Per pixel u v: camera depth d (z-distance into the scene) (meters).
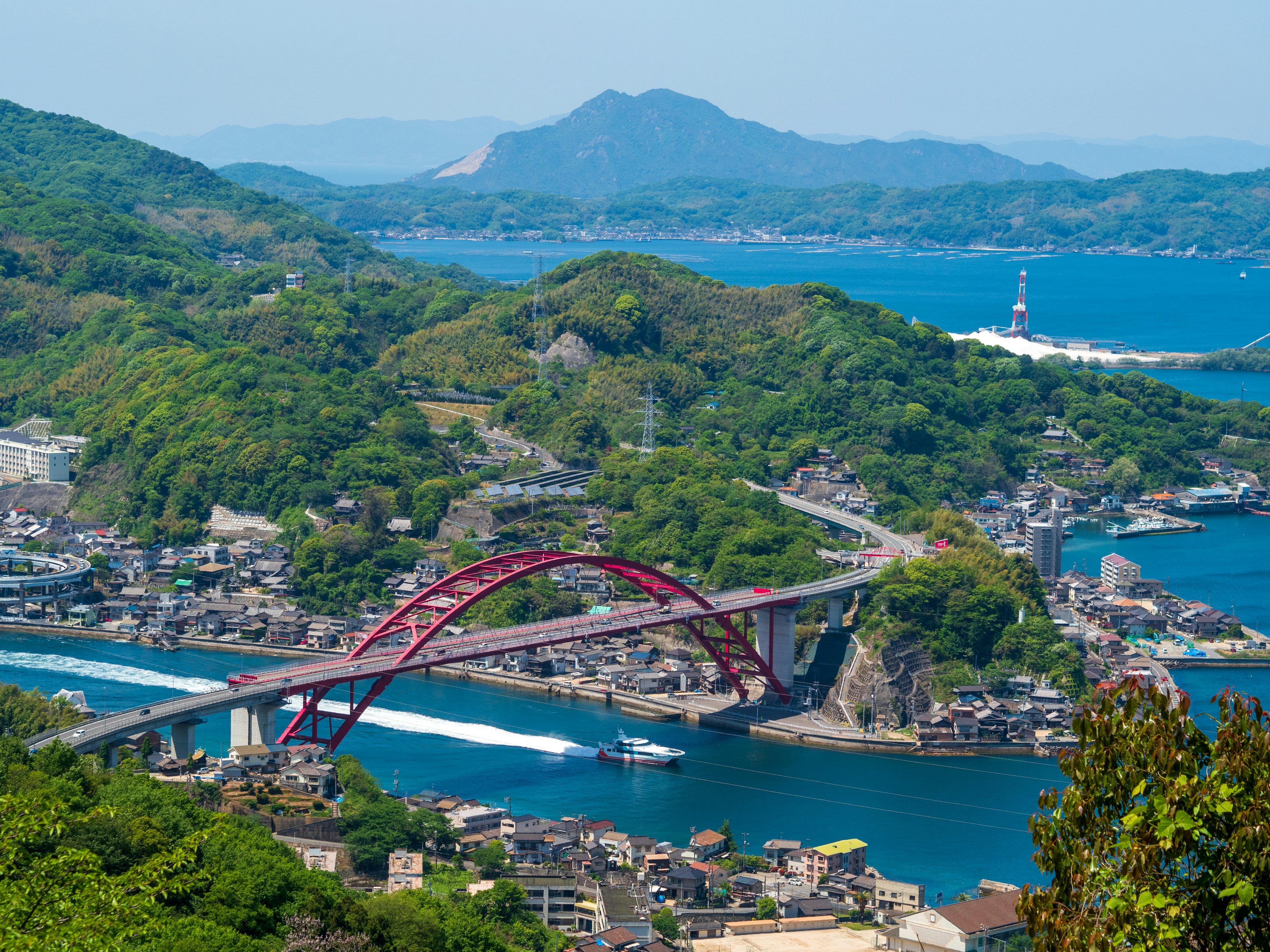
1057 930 62.06
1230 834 58.25
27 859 72.81
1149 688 64.06
